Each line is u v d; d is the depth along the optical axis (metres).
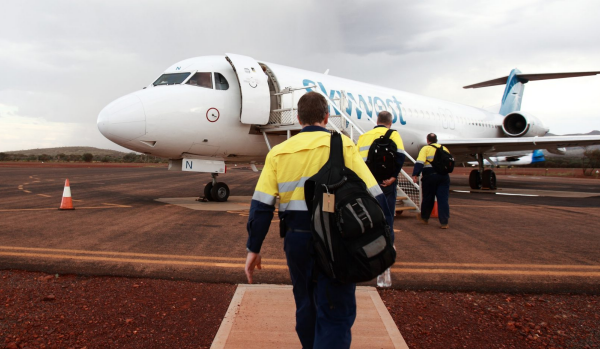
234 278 4.00
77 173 27.03
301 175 2.17
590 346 2.80
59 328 2.88
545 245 5.72
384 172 4.84
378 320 3.07
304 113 2.30
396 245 5.66
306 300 2.26
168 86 9.36
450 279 4.08
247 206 9.57
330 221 1.94
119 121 8.51
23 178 20.09
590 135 13.70
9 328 2.85
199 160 10.03
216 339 2.72
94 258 4.51
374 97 13.55
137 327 2.95
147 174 28.30
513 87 23.70
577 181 25.89
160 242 5.43
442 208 7.04
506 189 17.72
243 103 9.52
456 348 2.75
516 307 3.47
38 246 5.02
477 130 19.89
